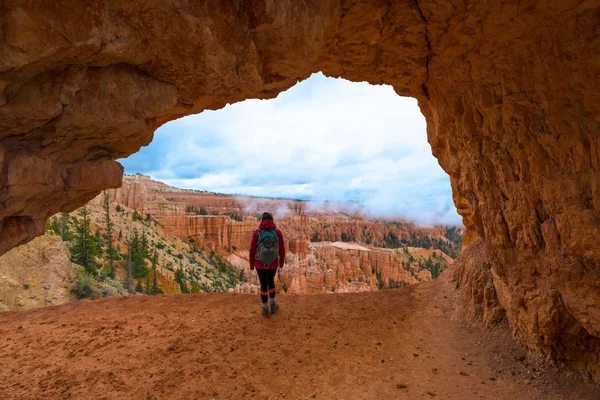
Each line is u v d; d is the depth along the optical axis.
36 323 6.03
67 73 2.60
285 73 3.73
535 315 3.96
